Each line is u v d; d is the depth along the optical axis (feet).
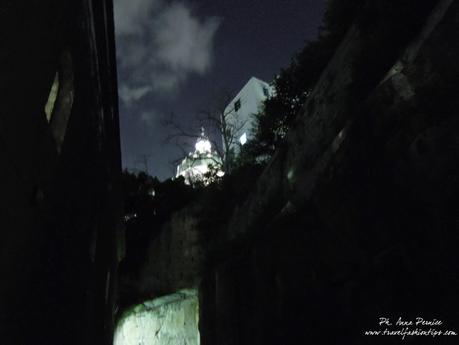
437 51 17.97
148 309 70.54
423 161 17.17
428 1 20.27
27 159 15.70
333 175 25.76
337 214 24.48
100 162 36.52
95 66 29.76
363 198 21.91
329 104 30.17
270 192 38.96
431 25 18.98
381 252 19.85
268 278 32.35
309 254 27.58
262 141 57.26
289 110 51.60
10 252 14.34
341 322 22.45
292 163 35.06
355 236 22.43
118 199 53.31
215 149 79.36
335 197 24.89
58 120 22.09
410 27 21.09
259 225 38.42
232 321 36.83
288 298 28.63
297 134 35.47
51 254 20.76
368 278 20.63
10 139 13.66
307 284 26.91
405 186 18.47
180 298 64.75
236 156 79.30
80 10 23.48
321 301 24.99
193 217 65.67
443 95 16.93
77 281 27.73
